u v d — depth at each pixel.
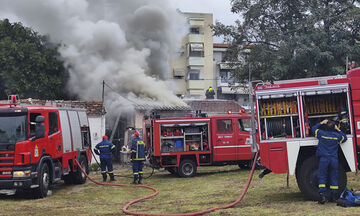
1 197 10.00
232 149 13.95
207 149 13.90
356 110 7.51
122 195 10.23
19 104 10.06
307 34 19.33
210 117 13.96
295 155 7.65
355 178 9.80
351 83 7.58
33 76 22.16
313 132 7.54
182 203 8.42
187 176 13.71
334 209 6.69
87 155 13.78
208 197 9.04
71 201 9.30
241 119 14.19
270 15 21.73
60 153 11.11
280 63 19.33
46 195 10.06
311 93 7.71
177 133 13.80
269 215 6.51
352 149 7.43
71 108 12.58
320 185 7.18
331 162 7.20
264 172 7.95
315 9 19.50
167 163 13.87
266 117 7.91
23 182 9.17
